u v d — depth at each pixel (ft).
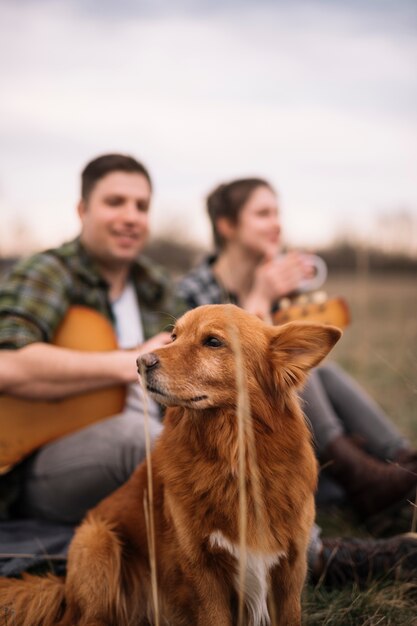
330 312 11.82
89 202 10.51
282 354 7.00
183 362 6.86
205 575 6.61
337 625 7.31
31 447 9.11
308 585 8.14
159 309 11.49
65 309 9.84
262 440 6.70
